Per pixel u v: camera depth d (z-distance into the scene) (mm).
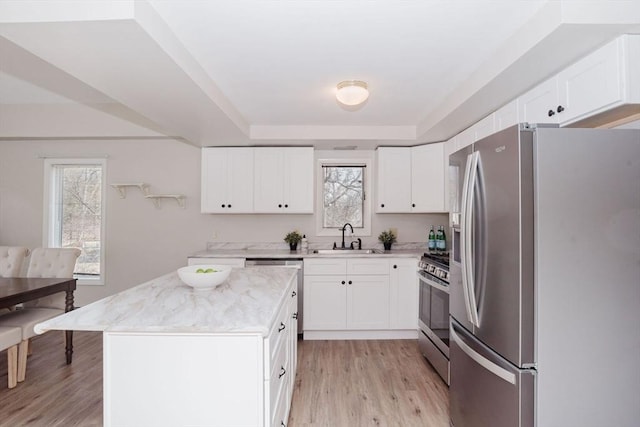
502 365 1449
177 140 4148
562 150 1351
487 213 1570
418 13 1636
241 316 1418
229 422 1331
